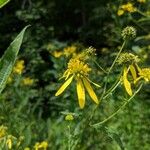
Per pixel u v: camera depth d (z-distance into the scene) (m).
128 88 0.35
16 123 0.60
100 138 0.69
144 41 1.07
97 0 1.79
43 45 1.42
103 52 1.09
